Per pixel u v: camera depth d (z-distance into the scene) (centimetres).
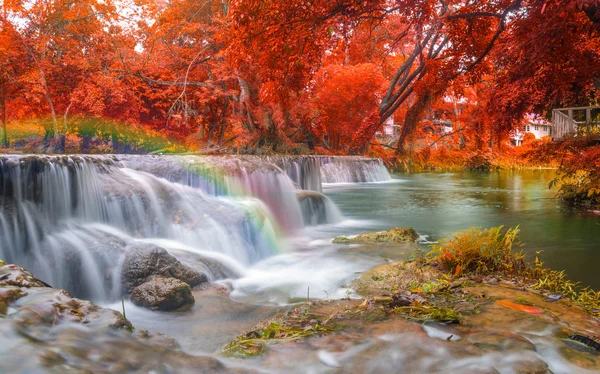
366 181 2905
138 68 2441
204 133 3034
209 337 408
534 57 1313
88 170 765
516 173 3959
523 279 508
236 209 833
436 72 2038
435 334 243
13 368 120
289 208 1116
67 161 719
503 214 1338
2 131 2473
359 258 737
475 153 4662
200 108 2856
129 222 756
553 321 288
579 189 1551
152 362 150
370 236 890
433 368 192
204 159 1058
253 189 1113
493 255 574
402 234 889
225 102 2761
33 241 596
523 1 1347
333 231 1073
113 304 509
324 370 186
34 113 2327
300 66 1264
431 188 2384
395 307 317
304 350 209
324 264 710
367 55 4259
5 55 2077
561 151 1597
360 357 203
